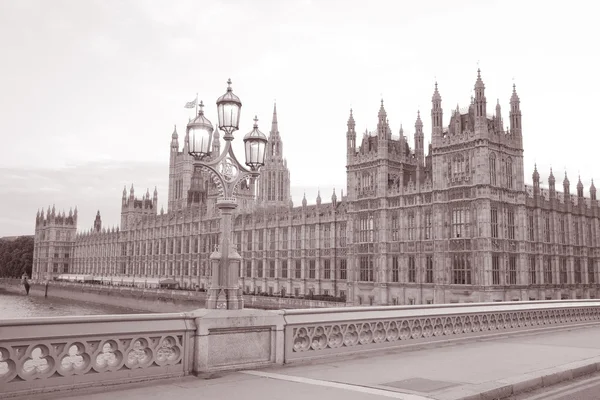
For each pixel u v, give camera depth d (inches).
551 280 3270.2
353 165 3550.7
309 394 526.0
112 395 518.3
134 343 574.6
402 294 3159.5
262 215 4958.2
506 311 1119.0
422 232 3097.9
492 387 559.8
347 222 3577.8
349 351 791.1
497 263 2844.5
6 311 5595.5
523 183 3056.1
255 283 4911.4
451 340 964.0
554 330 1239.5
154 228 6899.6
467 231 2874.0
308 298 3836.1
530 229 3179.1
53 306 6259.8
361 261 3452.3
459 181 2935.5
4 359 483.8
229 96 713.6
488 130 2898.6
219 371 634.8
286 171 7273.6
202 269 5807.1
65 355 521.0
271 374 632.4
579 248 3572.8
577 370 694.5
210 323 629.6
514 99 3097.9
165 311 5191.9
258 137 732.0
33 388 500.1
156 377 585.6
